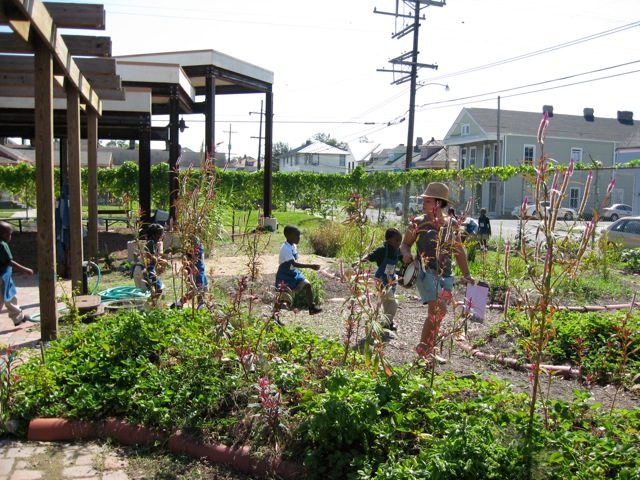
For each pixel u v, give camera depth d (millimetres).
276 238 18672
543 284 3525
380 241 14117
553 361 6273
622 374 4957
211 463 4027
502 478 3219
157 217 14570
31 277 11539
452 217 4965
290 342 5480
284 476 3771
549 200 3400
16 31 5645
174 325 5656
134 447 4277
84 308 7293
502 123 49344
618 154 40875
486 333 7121
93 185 11320
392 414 3852
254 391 4430
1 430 4359
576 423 4137
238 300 5070
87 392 4648
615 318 6719
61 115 13281
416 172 26219
